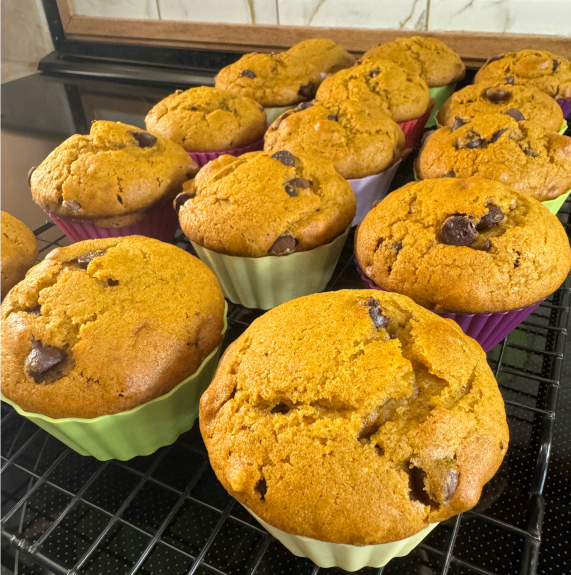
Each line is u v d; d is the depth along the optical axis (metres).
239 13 0.41
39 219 0.29
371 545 0.13
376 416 0.14
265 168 0.22
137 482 0.18
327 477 0.13
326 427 0.14
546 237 0.19
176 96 0.31
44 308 0.17
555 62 0.32
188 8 0.42
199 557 0.15
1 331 0.17
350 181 0.26
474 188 0.19
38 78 0.47
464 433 0.14
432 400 0.14
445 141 0.25
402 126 0.31
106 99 0.42
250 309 0.25
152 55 0.45
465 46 0.36
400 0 0.36
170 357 0.17
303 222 0.21
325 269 0.23
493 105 0.28
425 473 0.13
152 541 0.15
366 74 0.31
